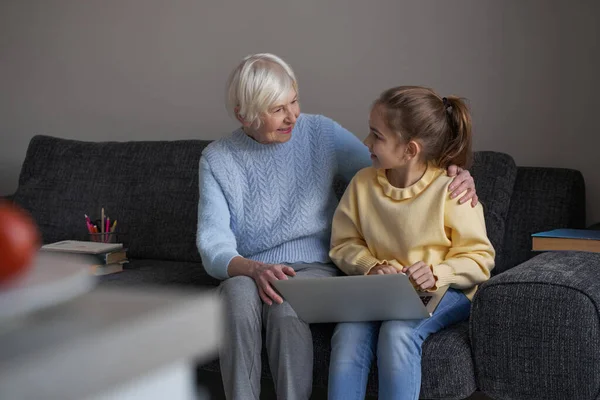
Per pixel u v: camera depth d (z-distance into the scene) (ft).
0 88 11.27
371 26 8.60
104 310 1.23
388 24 8.50
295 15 9.04
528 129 7.95
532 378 5.11
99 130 10.64
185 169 8.45
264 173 6.66
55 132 10.98
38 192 9.00
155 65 10.09
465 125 6.04
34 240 1.44
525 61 7.88
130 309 1.23
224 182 6.66
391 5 8.46
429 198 5.96
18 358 1.10
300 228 6.66
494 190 6.95
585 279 5.09
